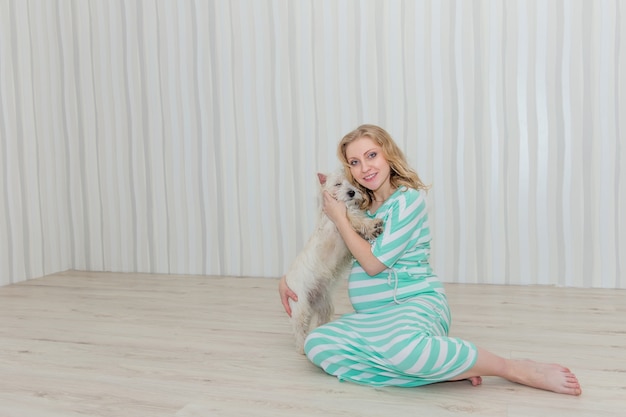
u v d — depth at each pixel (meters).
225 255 3.37
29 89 3.41
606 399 1.48
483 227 2.94
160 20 3.35
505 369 1.55
